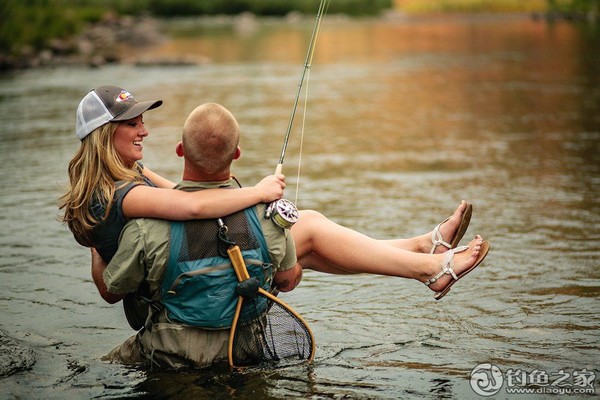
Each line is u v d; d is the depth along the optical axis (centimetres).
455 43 4853
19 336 780
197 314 678
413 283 920
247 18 8394
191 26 7206
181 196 670
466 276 926
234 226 679
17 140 1892
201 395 634
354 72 3378
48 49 4400
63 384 666
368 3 9125
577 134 1878
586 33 5203
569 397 619
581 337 739
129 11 8075
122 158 714
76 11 6097
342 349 728
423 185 1404
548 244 1036
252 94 2692
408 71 3384
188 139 679
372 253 729
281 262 709
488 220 1163
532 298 846
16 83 3133
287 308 698
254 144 1814
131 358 713
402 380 657
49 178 1486
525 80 2970
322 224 745
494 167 1543
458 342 738
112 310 855
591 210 1204
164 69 3619
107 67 3784
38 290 909
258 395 631
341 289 907
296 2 9088
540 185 1383
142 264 676
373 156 1672
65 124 2112
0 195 1358
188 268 670
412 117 2203
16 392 653
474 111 2283
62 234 1127
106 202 685
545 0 8675
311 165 1588
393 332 769
